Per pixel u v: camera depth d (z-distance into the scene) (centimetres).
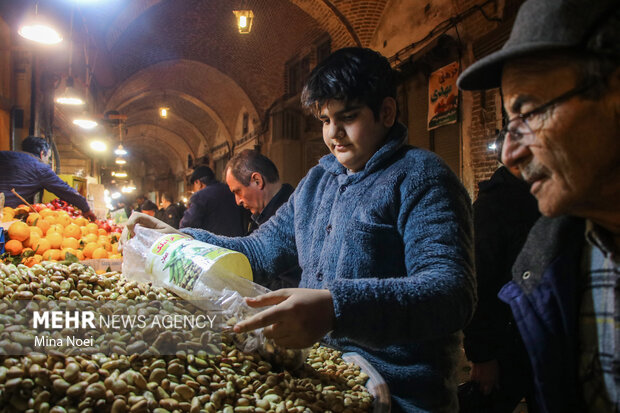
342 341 134
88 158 1236
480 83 81
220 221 380
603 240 77
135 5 1020
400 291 88
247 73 1545
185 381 94
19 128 643
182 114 2431
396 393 115
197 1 1264
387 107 121
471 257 103
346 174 131
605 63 62
